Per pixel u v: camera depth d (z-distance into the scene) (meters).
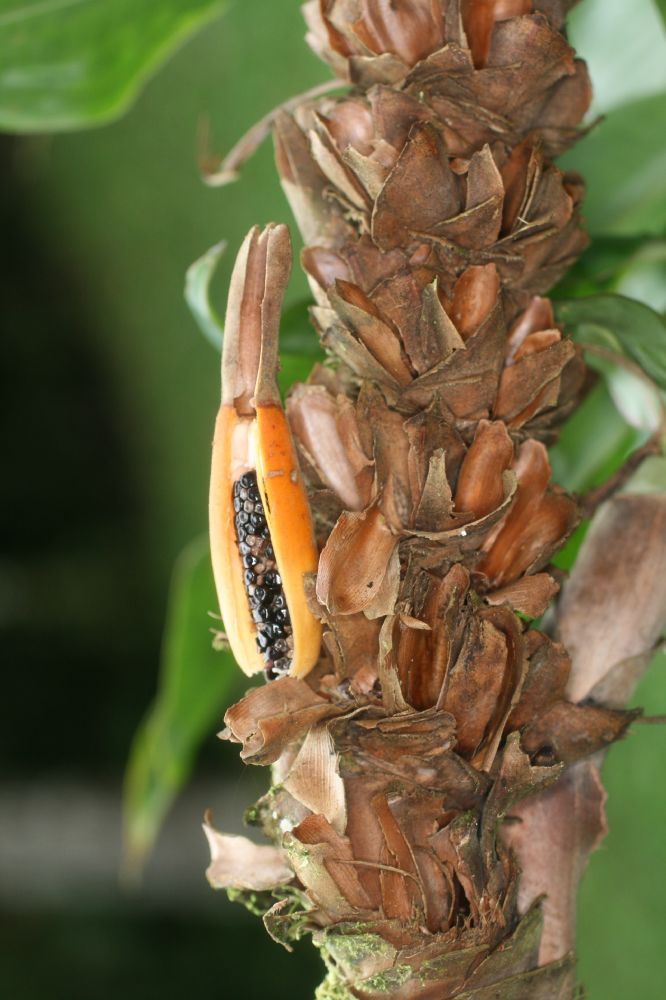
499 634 0.72
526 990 0.73
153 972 3.15
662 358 0.79
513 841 0.75
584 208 0.91
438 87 0.73
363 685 0.72
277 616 0.72
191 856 3.12
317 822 0.71
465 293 0.72
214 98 2.58
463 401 0.73
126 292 3.37
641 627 0.76
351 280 0.73
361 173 0.72
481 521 0.72
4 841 3.45
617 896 1.38
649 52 0.91
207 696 1.04
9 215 3.87
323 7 0.74
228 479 0.72
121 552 3.61
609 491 0.77
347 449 0.72
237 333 0.72
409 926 0.71
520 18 0.72
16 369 3.76
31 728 3.58
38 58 0.92
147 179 3.10
